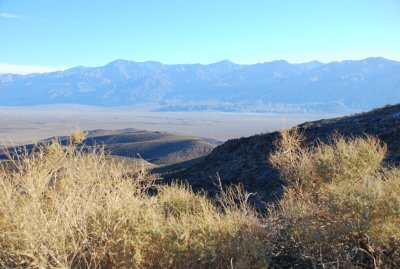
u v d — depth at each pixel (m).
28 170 4.20
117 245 3.95
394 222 4.10
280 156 9.02
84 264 3.84
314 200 6.26
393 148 15.47
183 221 4.55
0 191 3.77
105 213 4.16
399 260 4.17
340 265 4.26
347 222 4.41
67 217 3.91
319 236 4.33
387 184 4.78
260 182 17.41
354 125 21.33
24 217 3.50
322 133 22.02
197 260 4.20
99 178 4.61
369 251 4.29
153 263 4.20
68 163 4.64
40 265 3.37
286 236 4.91
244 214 5.43
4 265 3.45
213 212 5.42
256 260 4.32
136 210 4.25
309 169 6.91
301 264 4.55
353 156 6.20
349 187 4.85
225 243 4.44
